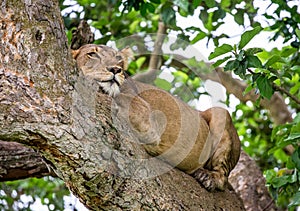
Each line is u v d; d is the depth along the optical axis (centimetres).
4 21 593
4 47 590
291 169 926
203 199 786
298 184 903
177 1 973
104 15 1251
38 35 600
